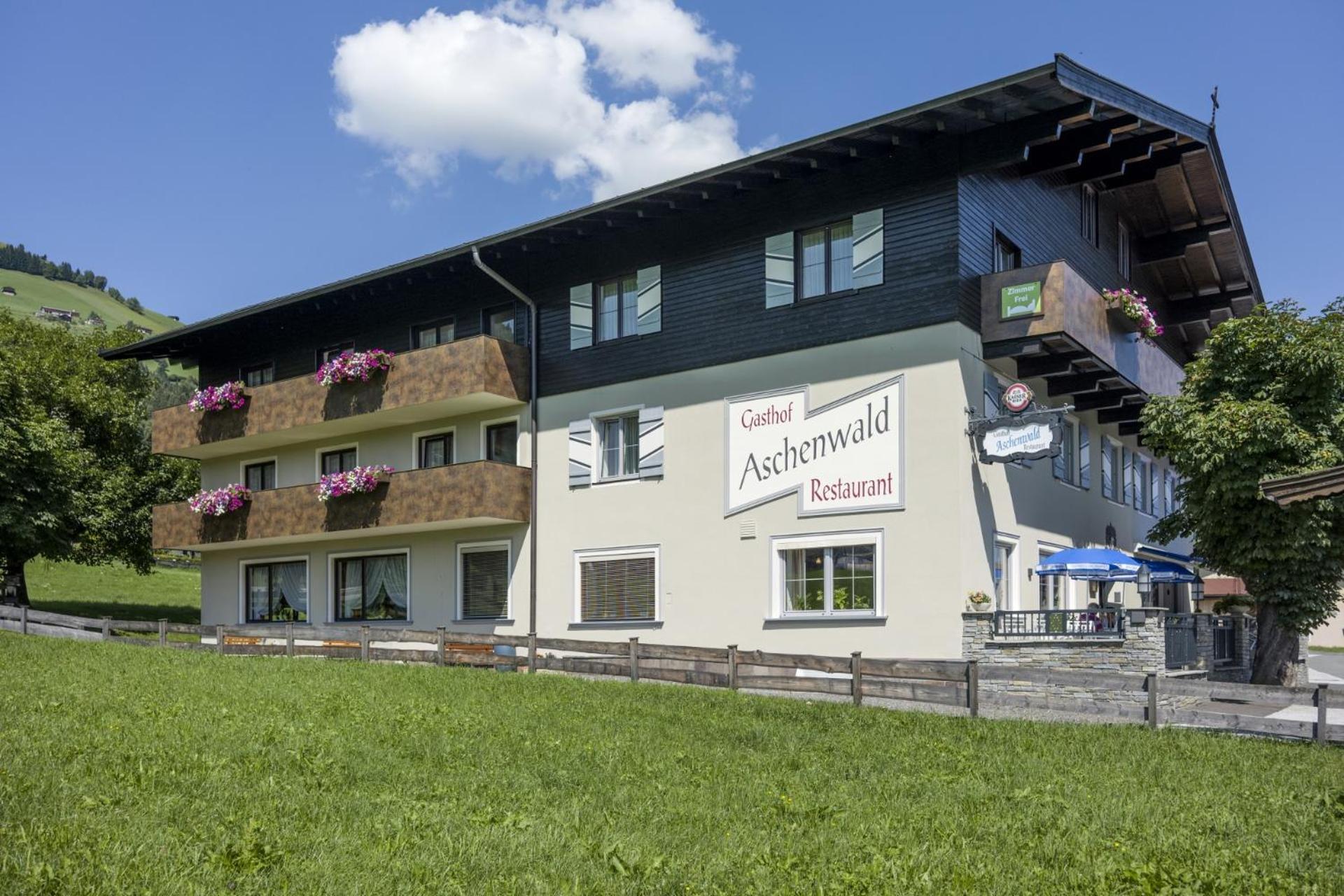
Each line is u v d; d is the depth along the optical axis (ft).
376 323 89.76
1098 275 80.74
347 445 91.81
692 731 44.34
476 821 29.40
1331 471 39.52
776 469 66.80
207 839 26.55
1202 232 87.81
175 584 167.12
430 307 86.12
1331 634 166.09
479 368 76.54
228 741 38.45
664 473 71.67
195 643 88.17
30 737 37.68
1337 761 40.63
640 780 35.37
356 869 24.84
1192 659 65.92
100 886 22.50
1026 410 60.80
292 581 95.09
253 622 97.91
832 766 38.24
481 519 77.66
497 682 57.16
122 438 135.23
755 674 58.54
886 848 27.84
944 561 59.93
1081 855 27.25
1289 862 26.81
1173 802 33.24
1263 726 44.34
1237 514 66.80
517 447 80.07
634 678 58.08
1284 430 64.44
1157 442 72.33
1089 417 79.46
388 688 53.98
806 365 66.18
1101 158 71.72
